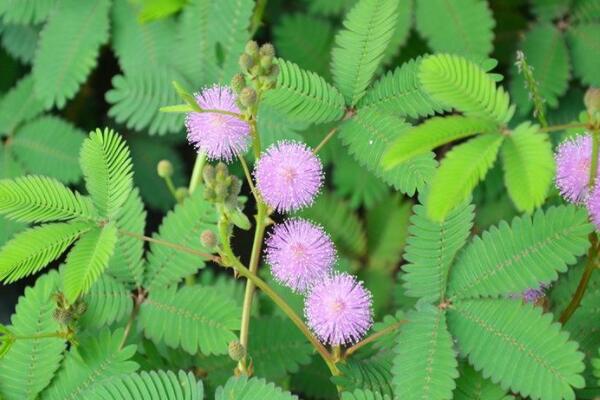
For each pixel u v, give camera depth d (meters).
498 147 0.43
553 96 0.61
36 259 0.48
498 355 0.48
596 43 0.62
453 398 0.49
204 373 0.54
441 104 0.52
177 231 0.54
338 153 0.63
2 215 0.60
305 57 0.65
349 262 0.62
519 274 0.49
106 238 0.47
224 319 0.52
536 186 0.42
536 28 0.63
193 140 0.51
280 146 0.49
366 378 0.50
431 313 0.49
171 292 0.53
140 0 0.62
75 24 0.63
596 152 0.47
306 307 0.50
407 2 0.62
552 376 0.47
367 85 0.54
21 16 0.63
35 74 0.63
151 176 0.67
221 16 0.60
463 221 0.50
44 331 0.52
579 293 0.52
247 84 0.52
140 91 0.60
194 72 0.61
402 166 0.52
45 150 0.64
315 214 0.64
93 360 0.51
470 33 0.61
